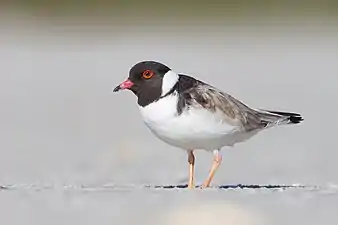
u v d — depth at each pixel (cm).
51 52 5019
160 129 1517
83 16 6388
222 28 6081
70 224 1217
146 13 6500
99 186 1638
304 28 5988
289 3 6744
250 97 3350
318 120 2800
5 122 2786
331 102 3250
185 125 1497
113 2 6719
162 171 1898
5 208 1353
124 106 3191
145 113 1516
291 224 1202
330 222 1218
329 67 4378
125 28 6016
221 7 6712
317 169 1928
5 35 5634
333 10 6550
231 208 1309
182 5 6638
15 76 4094
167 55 4825
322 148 2275
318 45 5278
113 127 2680
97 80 3959
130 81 1514
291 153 2188
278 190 1527
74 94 3538
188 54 4878
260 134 2502
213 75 4019
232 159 2092
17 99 3381
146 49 5109
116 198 1434
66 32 5828
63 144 2348
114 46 5272
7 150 2239
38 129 2638
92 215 1283
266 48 5175
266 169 1933
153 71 1505
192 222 1197
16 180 1744
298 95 3438
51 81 3941
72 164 2005
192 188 1553
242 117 1541
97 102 3297
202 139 1516
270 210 1299
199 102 1496
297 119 1617
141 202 1384
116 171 1892
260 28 6019
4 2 6644
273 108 3061
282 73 4156
